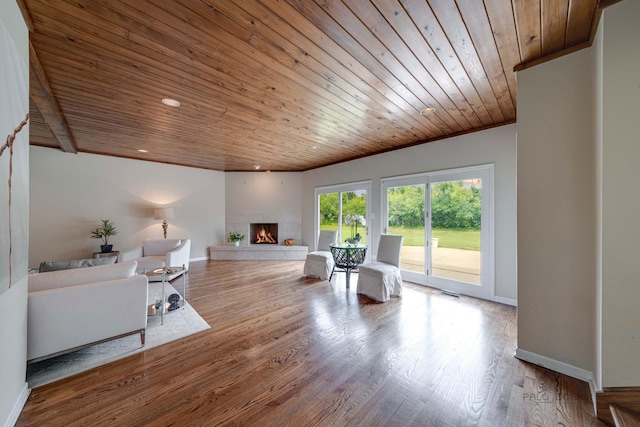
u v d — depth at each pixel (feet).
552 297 6.40
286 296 12.06
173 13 4.95
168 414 4.97
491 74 7.26
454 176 12.69
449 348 7.42
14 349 4.75
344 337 8.08
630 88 4.70
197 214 21.06
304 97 8.59
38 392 5.52
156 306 9.78
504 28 5.45
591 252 5.88
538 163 6.58
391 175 15.52
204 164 20.20
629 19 4.69
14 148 4.41
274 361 6.78
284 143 14.29
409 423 4.81
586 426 4.73
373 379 6.06
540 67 6.54
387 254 13.06
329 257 15.35
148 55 6.29
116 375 6.15
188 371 6.33
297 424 4.76
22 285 5.16
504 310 10.32
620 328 4.79
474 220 12.11
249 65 6.74
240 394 5.54
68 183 15.64
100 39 5.69
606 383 4.88
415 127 11.75
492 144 11.42
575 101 6.08
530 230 6.71
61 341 6.24
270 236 23.59
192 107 9.32
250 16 5.04
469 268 12.28
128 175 17.75
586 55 5.91
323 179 20.52
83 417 4.87
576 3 4.83
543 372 6.28
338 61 6.58
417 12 4.94
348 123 11.14
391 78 7.42
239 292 12.66
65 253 15.56
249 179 22.70
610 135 4.86
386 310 10.32
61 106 9.16
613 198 4.86
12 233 4.46
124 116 10.15
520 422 4.83
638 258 4.67
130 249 17.80
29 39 5.61
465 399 5.42
